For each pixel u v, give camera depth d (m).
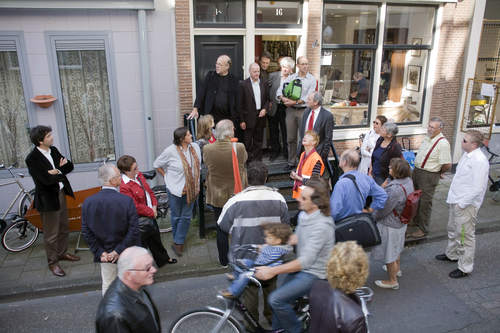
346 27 7.56
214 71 6.46
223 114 6.56
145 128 6.88
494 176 8.27
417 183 5.89
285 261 3.74
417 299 4.62
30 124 6.49
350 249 2.58
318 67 7.39
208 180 4.89
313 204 3.25
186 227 5.29
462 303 4.55
